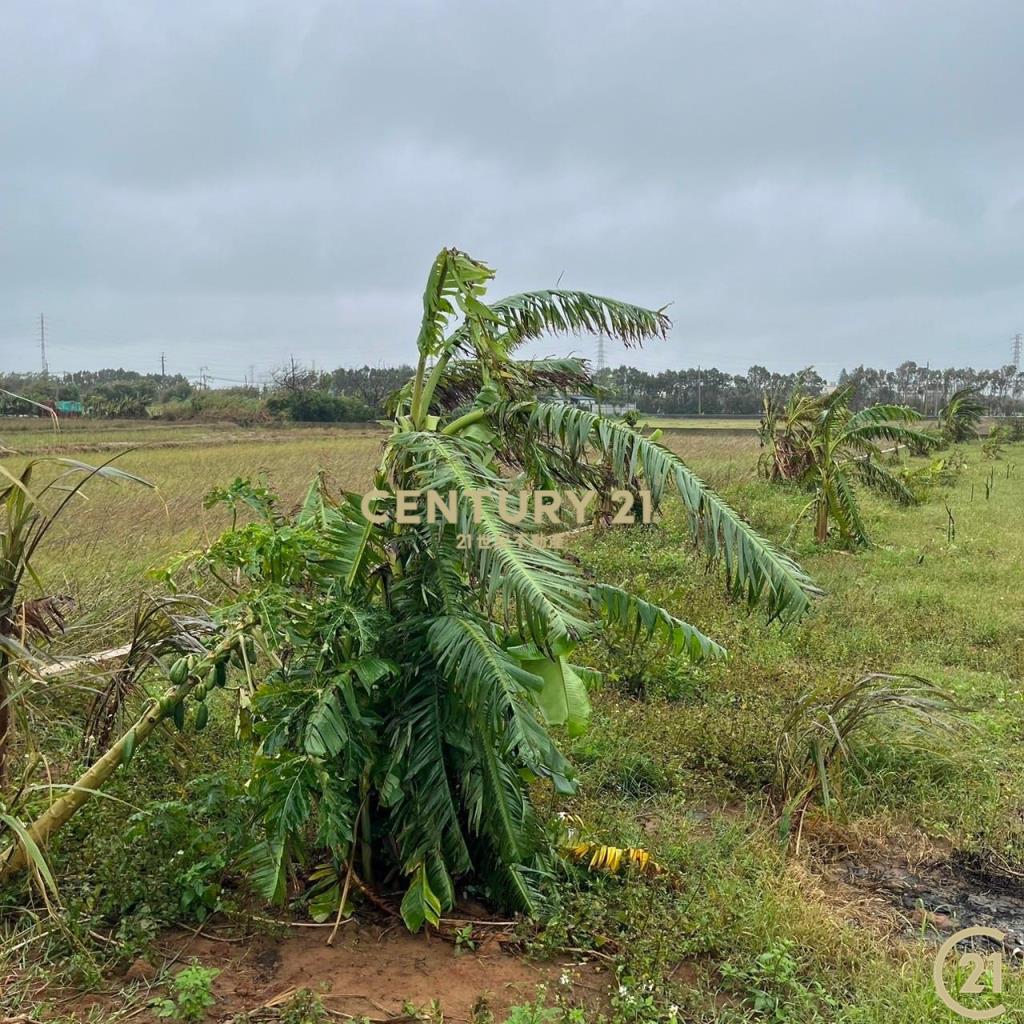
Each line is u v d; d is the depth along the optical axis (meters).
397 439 3.41
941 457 23.08
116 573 6.81
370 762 3.32
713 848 4.11
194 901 3.34
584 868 3.78
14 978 2.92
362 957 3.23
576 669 4.14
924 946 3.49
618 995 3.04
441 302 3.42
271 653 3.38
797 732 4.79
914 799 4.76
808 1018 3.04
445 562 3.31
